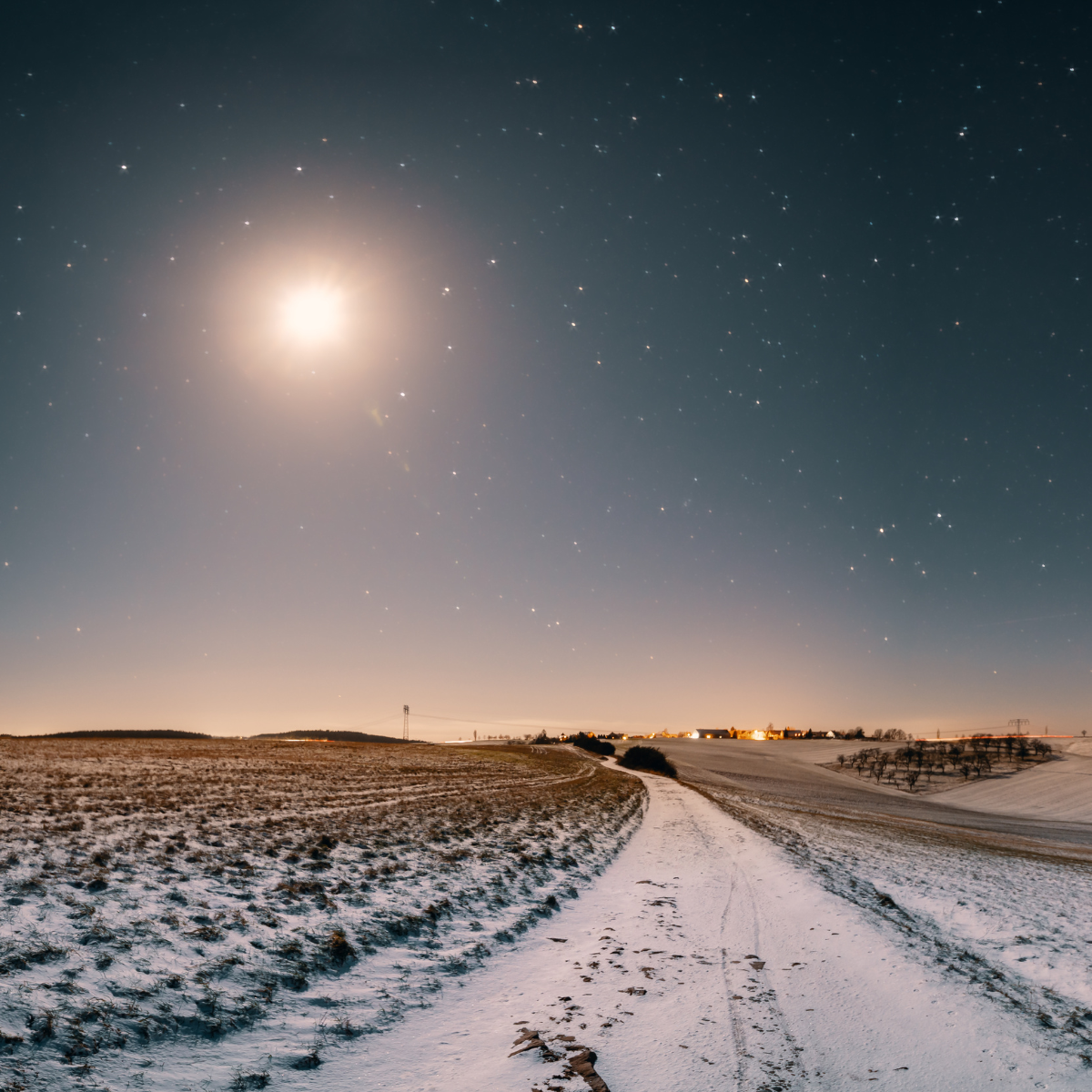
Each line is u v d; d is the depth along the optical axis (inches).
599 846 589.3
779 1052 179.2
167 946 213.0
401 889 340.2
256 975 206.8
